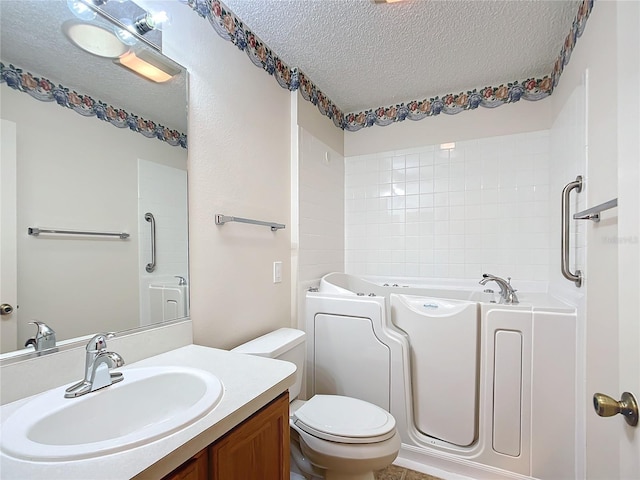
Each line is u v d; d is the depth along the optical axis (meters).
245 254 1.59
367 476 1.32
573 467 1.46
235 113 1.54
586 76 1.33
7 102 0.81
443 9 1.48
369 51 1.81
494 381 1.61
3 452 0.58
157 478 0.57
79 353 0.92
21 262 0.83
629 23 0.58
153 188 1.16
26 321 0.83
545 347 1.52
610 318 1.10
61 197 0.91
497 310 1.61
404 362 1.74
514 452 1.56
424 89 2.28
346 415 1.39
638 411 0.54
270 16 1.54
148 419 0.88
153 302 1.15
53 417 0.71
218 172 1.44
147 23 1.11
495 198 2.21
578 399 1.44
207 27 1.39
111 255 1.03
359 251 2.61
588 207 1.30
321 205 2.28
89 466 0.55
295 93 1.99
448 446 1.68
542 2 1.42
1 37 0.80
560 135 1.80
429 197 2.40
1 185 0.80
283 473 0.93
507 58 1.88
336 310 1.92
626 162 0.58
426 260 2.40
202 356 1.10
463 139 2.29
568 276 1.45
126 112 1.08
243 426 0.79
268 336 1.62
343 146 2.65
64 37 0.93
